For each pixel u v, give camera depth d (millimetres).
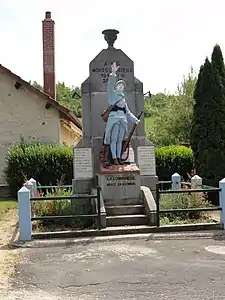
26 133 22812
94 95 13984
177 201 12602
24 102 22875
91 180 13531
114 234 10938
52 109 22891
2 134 22766
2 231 12125
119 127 13055
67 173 20812
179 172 21781
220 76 17484
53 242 10227
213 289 6711
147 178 13766
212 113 17234
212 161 17062
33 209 12258
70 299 6438
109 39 14227
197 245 9797
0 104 22781
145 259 8641
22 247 10008
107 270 7957
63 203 12500
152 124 44562
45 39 26234
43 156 20734
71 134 29094
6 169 21234
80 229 11430
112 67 13492
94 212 12219
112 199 12547
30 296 6617
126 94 14172
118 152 13070
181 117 39500
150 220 11461
